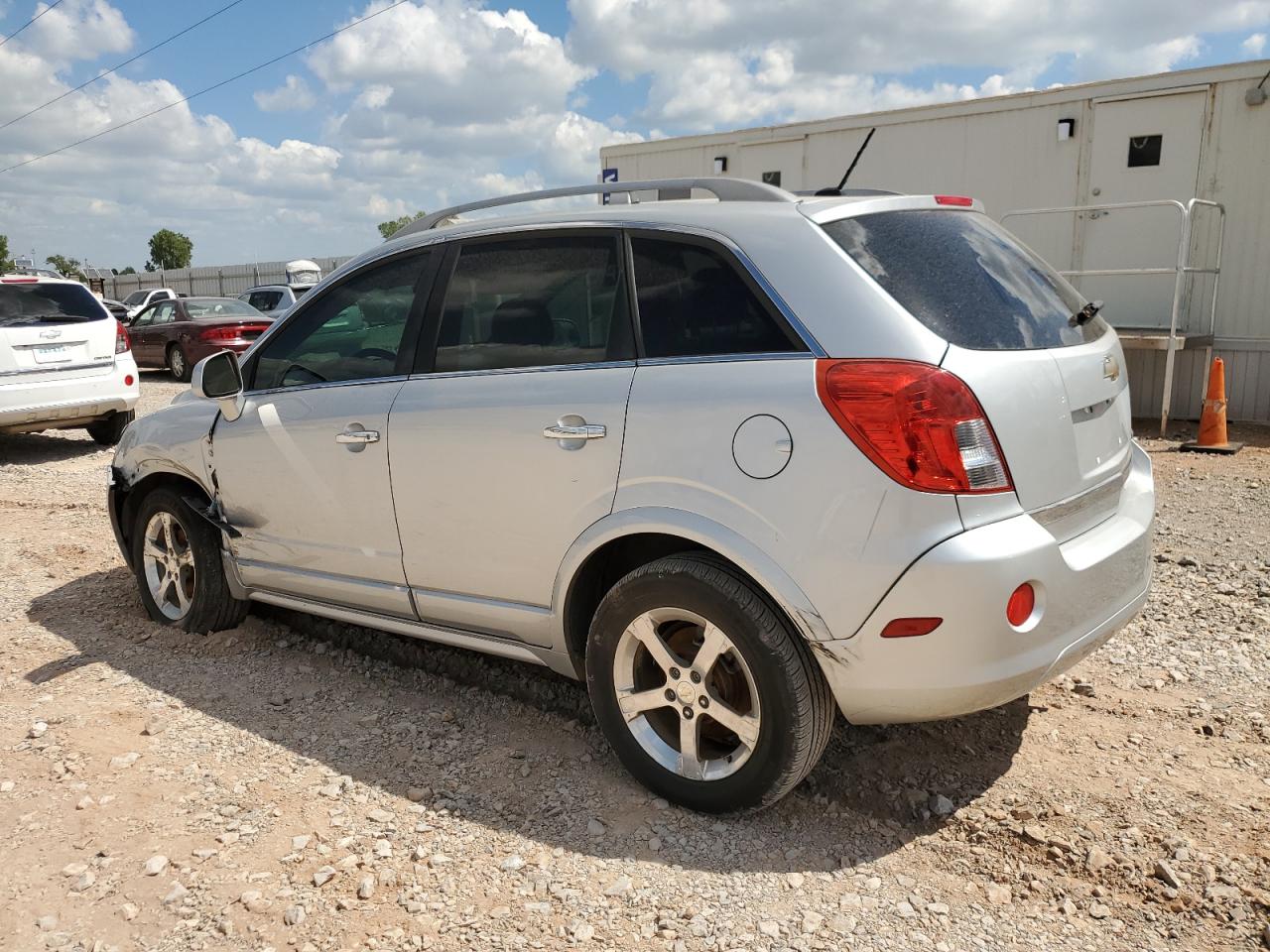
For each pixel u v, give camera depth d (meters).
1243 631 4.21
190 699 3.90
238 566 4.25
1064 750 3.27
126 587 5.37
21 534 6.63
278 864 2.78
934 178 11.05
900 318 2.60
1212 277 9.71
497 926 2.50
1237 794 2.96
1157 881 2.59
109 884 2.71
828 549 2.57
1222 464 7.89
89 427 10.55
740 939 2.43
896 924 2.47
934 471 2.47
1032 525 2.60
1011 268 3.05
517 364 3.25
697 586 2.77
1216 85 9.38
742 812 2.89
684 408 2.80
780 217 2.86
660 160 12.91
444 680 4.03
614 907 2.56
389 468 3.50
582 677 3.27
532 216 3.34
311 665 4.23
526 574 3.20
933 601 2.48
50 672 4.19
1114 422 3.13
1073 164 10.24
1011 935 2.42
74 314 9.88
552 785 3.17
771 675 2.69
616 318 3.05
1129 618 3.02
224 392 3.96
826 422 2.57
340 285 3.86
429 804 3.08
